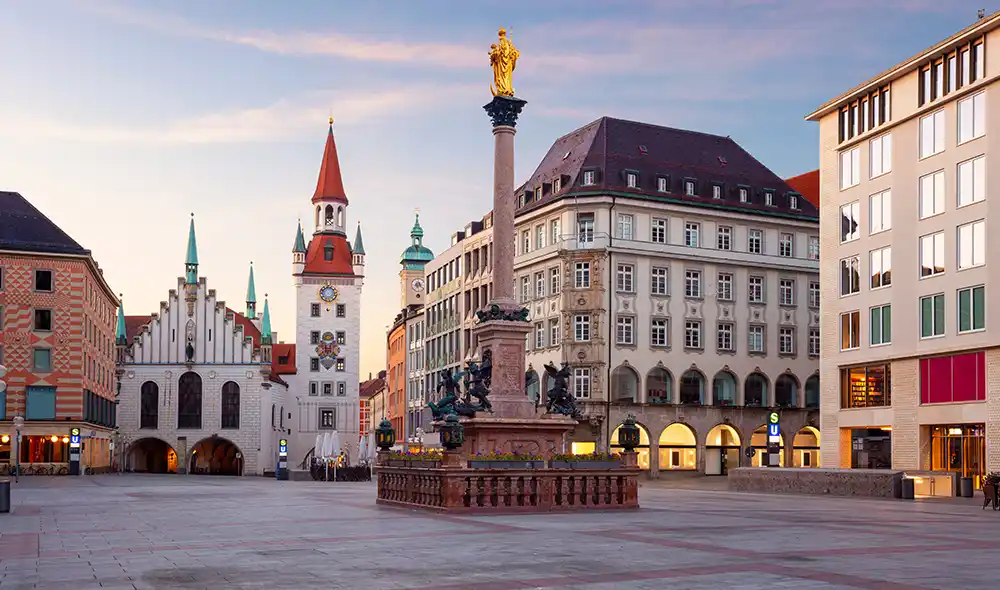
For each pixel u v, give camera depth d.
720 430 87.31
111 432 108.50
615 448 82.19
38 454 85.31
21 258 85.94
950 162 57.38
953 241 56.88
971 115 55.94
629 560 18.70
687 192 88.00
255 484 69.06
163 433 125.50
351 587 15.39
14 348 85.19
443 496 32.03
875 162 63.81
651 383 84.19
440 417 36.06
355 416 149.50
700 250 87.12
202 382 126.50
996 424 53.34
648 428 83.25
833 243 67.44
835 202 67.44
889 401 62.03
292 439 147.75
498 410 36.81
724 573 16.84
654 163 88.69
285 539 23.00
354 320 151.50
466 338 105.19
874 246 63.50
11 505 38.09
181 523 28.20
